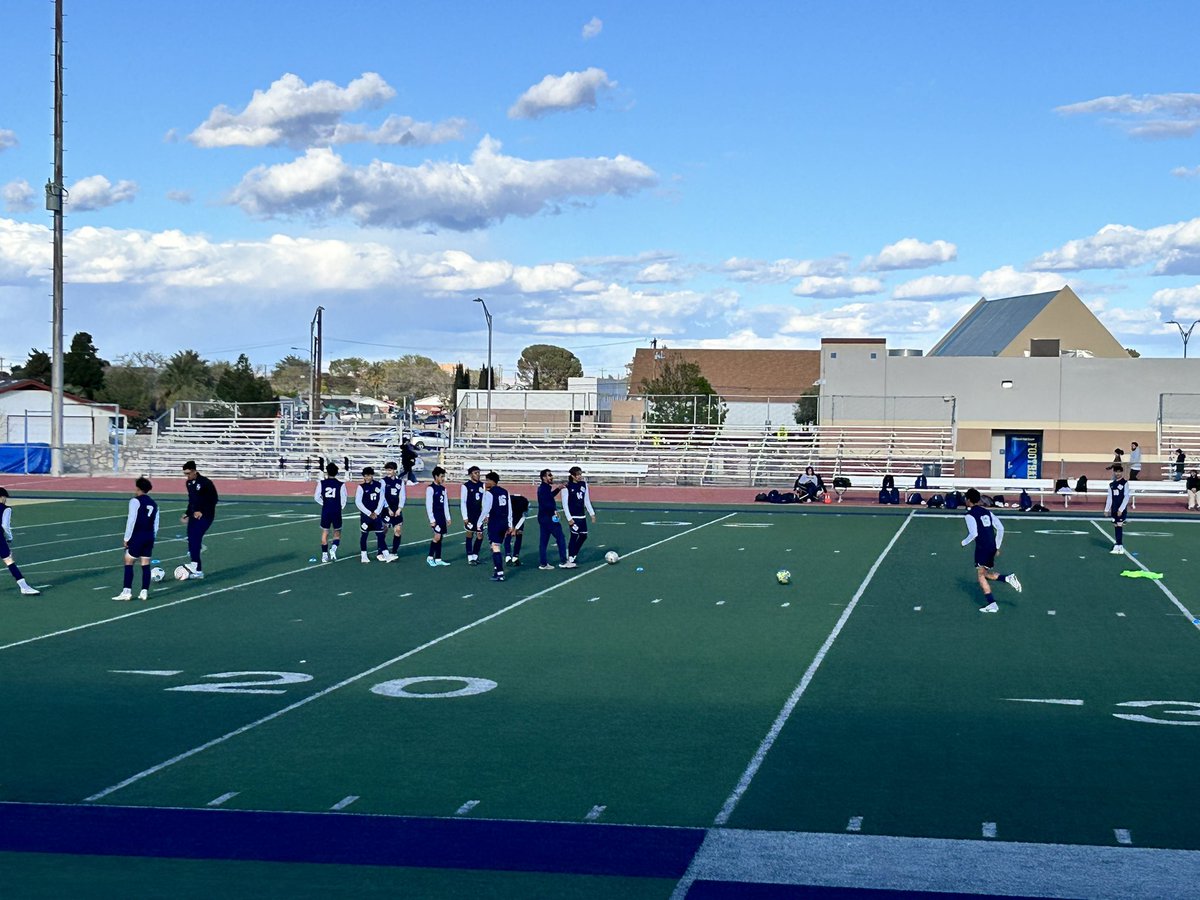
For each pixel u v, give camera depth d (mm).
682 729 11625
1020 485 40375
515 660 14875
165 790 9703
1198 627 17297
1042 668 14508
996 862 8156
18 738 11242
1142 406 50812
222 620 17562
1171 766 10391
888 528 32406
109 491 43312
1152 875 7918
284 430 56250
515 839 8586
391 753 10773
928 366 51938
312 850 8352
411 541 28250
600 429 59812
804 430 54000
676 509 38594
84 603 19047
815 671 14305
